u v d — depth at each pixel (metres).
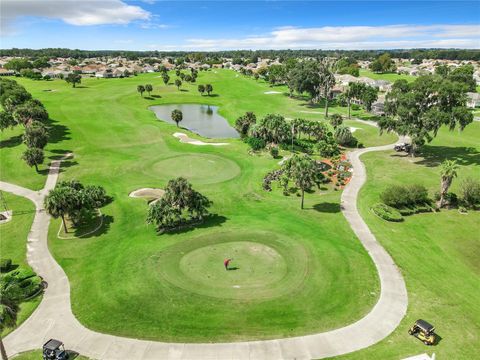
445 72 196.50
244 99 177.50
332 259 47.72
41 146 85.69
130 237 54.22
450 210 62.72
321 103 165.00
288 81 175.25
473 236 54.47
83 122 121.00
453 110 79.19
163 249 50.44
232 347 33.31
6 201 67.00
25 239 54.12
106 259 48.59
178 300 39.88
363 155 93.31
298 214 61.44
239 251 49.75
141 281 43.44
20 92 117.38
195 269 45.69
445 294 41.12
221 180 76.94
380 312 37.97
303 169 60.38
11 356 32.78
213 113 159.88
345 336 34.69
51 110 133.38
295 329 35.53
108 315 37.78
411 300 39.94
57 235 55.28
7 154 90.00
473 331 35.47
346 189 71.94
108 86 196.62
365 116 138.38
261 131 98.00
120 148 98.62
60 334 35.28
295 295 40.66
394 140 106.75
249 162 87.88
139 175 79.75
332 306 38.91
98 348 33.47
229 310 38.22
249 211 62.81
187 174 80.38
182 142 104.31
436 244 52.19
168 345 33.62
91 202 60.62
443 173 61.22
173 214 54.62
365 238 53.28
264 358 32.16
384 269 45.69
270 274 44.66
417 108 84.50
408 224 57.88
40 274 45.53
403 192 62.03
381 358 32.09
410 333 34.91
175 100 178.38
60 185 62.59
